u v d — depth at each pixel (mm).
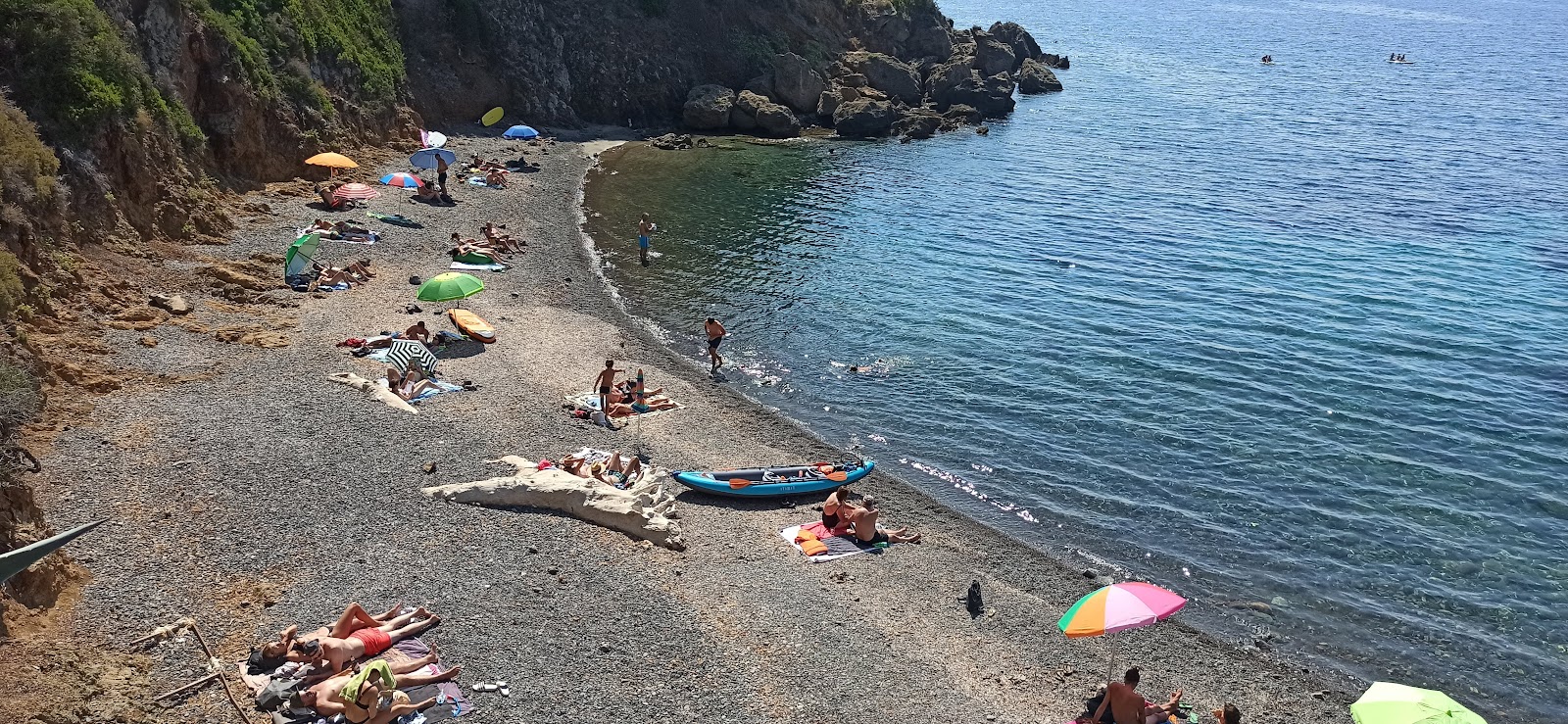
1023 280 47250
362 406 28359
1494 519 28453
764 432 31859
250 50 49438
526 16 74188
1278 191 65750
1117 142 80688
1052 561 26031
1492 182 69312
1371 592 25312
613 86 77500
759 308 42875
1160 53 142375
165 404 26812
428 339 33812
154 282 34625
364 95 59156
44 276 30578
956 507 28391
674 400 33125
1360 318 43094
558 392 31984
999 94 90938
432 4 69062
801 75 82625
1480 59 143375
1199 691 21328
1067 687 20828
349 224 44781
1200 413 34219
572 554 22766
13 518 19531
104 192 35750
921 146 77062
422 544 22359
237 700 17297
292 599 20062
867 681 20078
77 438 24281
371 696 16922
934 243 52781
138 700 17016
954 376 36812
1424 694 17125
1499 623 24281
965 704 19781
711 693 19062
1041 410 34375
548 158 65500
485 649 19328
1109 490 29641
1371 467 30984
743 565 23672
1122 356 38812
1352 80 118875
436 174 55969
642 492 25141
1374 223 58469
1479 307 44812
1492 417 34344
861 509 25344
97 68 37906
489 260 43531
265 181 48500
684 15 82000
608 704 18391
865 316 42281
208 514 22172
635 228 53000
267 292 36281
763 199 60000
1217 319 42719
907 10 96438
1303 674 22328
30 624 17938
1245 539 27375
